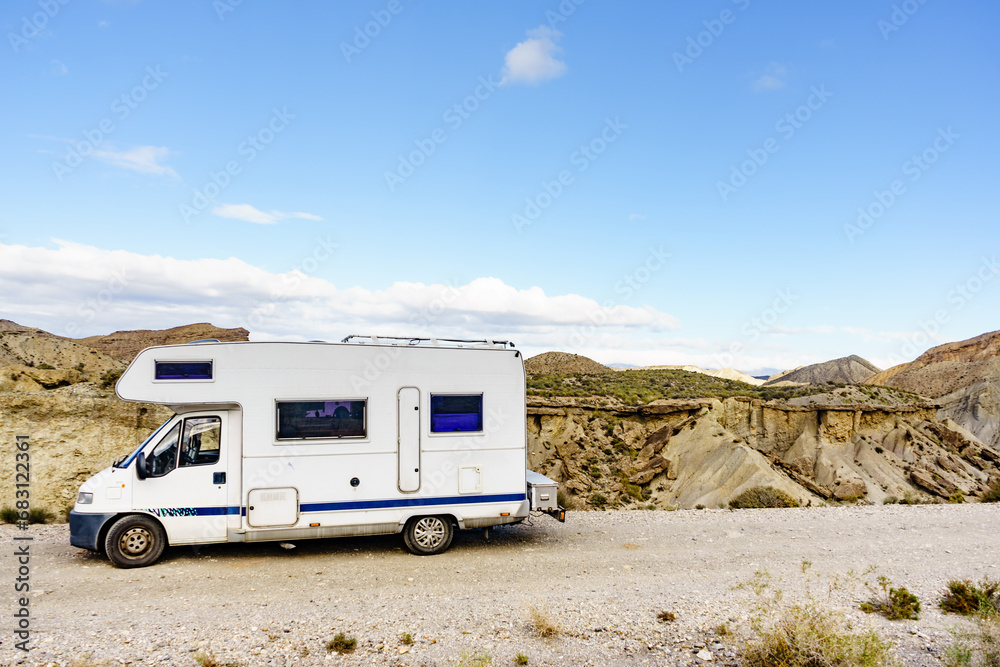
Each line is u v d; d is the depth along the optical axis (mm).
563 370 115688
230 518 9391
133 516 9164
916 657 6125
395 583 8469
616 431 56812
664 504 48156
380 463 9922
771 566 9648
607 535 11633
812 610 6734
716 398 66000
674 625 6906
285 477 9547
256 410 9500
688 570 9344
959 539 11742
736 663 5992
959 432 74062
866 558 10227
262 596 7793
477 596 7883
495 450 10492
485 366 10555
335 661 5828
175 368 9305
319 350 9797
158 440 9328
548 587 8352
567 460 53219
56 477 14312
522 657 5938
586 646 6312
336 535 9711
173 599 7598
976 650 6188
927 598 8039
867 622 7055
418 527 10086
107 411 15430
